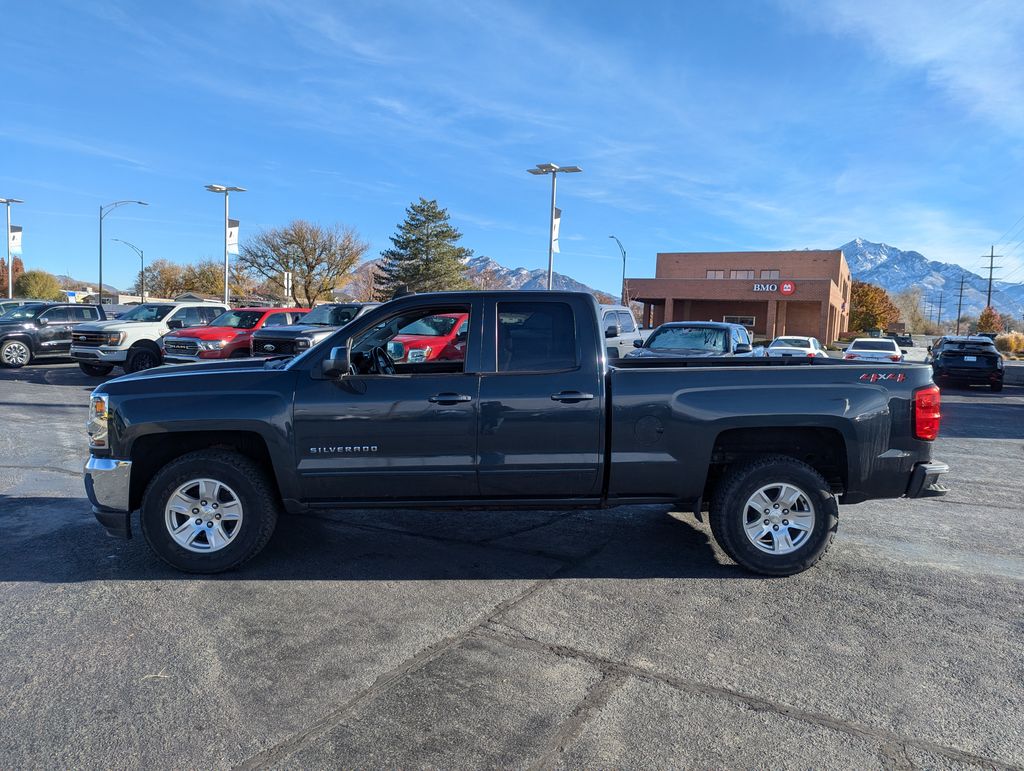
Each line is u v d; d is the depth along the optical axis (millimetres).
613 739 2971
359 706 3207
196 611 4227
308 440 4738
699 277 63094
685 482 4844
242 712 3154
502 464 4777
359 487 4816
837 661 3684
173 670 3520
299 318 17422
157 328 17750
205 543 4832
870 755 2895
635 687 3395
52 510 6363
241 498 4766
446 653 3719
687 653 3752
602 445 4801
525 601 4422
